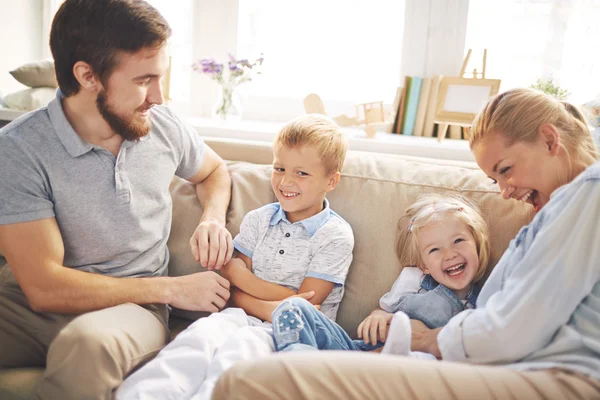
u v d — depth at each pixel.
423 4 1.93
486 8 1.88
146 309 1.23
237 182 1.54
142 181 1.32
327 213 1.39
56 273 1.15
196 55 2.27
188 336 1.14
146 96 1.21
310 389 0.79
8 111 1.91
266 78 2.26
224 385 0.80
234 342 1.12
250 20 2.21
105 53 1.13
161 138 1.38
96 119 1.23
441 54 1.95
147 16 1.14
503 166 1.07
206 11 2.22
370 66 2.11
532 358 0.90
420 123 1.95
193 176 1.51
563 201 0.93
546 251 0.90
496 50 1.89
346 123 1.94
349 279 1.38
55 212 1.21
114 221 1.26
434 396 0.79
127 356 1.07
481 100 1.78
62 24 1.15
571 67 1.74
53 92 1.96
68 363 1.01
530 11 1.76
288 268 1.35
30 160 1.17
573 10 1.72
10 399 1.10
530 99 1.06
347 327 1.36
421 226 1.29
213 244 1.33
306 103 1.96
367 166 1.48
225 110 2.09
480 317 0.93
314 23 2.15
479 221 1.28
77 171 1.21
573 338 0.87
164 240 1.40
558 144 1.02
